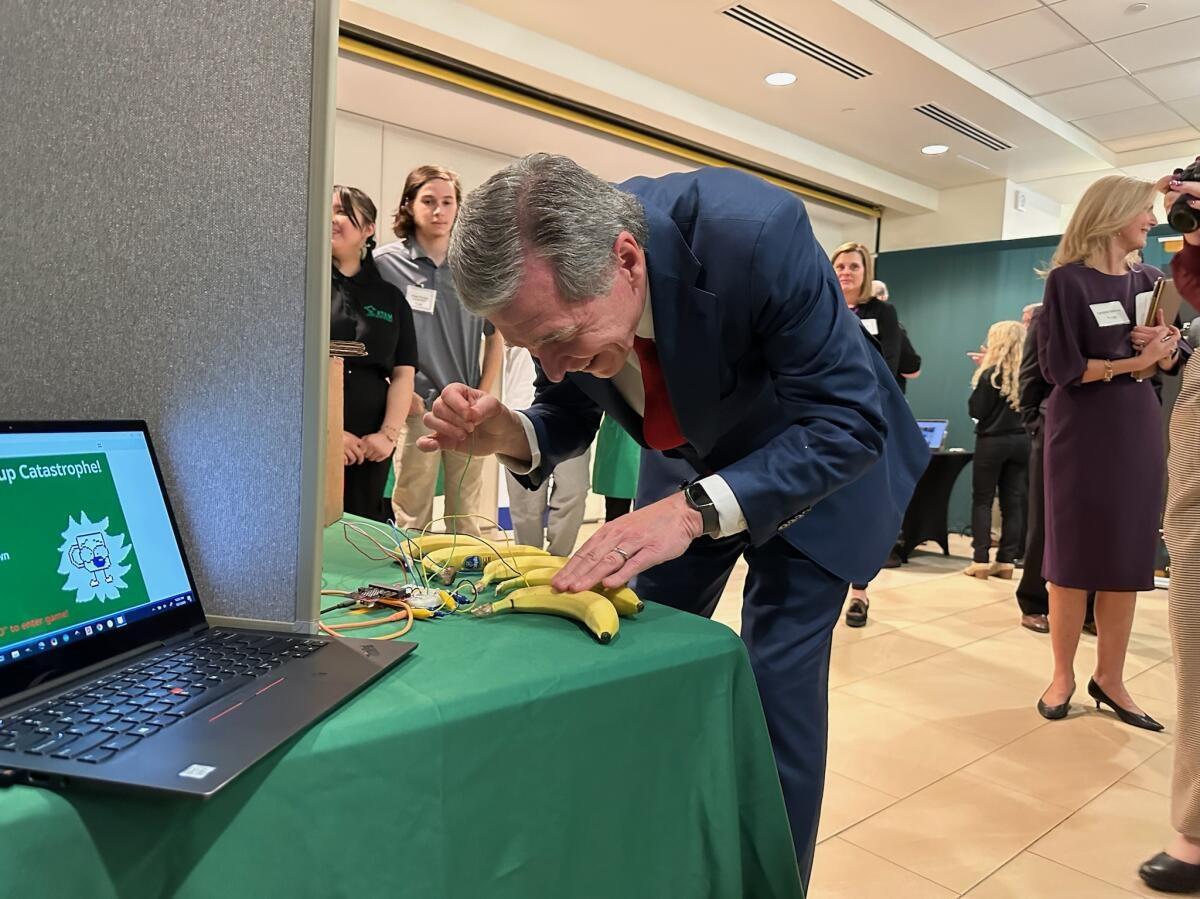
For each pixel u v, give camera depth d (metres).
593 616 0.83
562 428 1.26
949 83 4.69
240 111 0.75
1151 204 2.20
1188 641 1.52
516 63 4.16
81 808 0.48
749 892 0.93
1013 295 5.84
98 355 0.79
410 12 3.75
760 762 0.90
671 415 1.15
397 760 0.60
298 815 0.56
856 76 4.63
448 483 2.61
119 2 0.75
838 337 1.00
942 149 5.88
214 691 0.62
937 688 2.64
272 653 0.72
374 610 0.90
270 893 0.55
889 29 4.13
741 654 0.88
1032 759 2.12
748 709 0.89
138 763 0.50
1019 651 3.05
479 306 0.83
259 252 0.77
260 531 0.80
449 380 2.72
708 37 4.21
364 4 3.61
